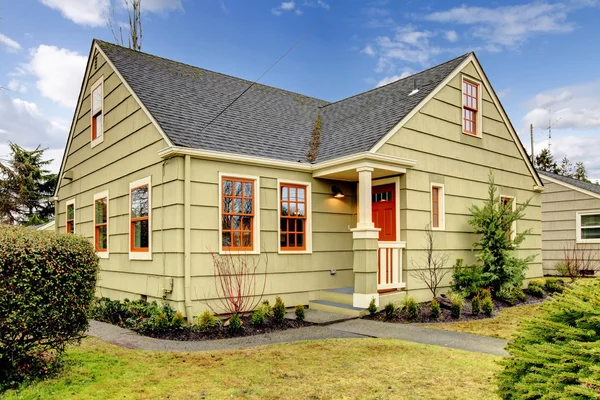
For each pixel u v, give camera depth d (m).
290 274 9.27
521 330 3.18
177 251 7.73
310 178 9.83
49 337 4.50
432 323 7.86
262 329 7.36
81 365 5.06
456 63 10.95
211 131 8.98
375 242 8.61
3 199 17.92
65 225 13.93
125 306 8.62
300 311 8.08
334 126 11.39
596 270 15.23
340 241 10.30
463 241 10.64
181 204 7.82
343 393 4.23
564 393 2.38
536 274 13.04
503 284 9.97
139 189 9.22
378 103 11.31
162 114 8.79
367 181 8.58
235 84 12.43
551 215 16.91
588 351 2.42
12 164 18.62
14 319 4.17
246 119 10.51
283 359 5.47
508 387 3.02
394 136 9.07
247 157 8.57
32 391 4.16
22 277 4.22
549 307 3.06
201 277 7.92
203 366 5.17
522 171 12.84
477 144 11.30
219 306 8.09
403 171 9.20
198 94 10.62
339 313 8.66
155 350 5.99
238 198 8.64
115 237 10.26
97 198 11.38
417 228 9.47
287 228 9.40
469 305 9.35
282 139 10.29
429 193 9.82
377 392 4.25
